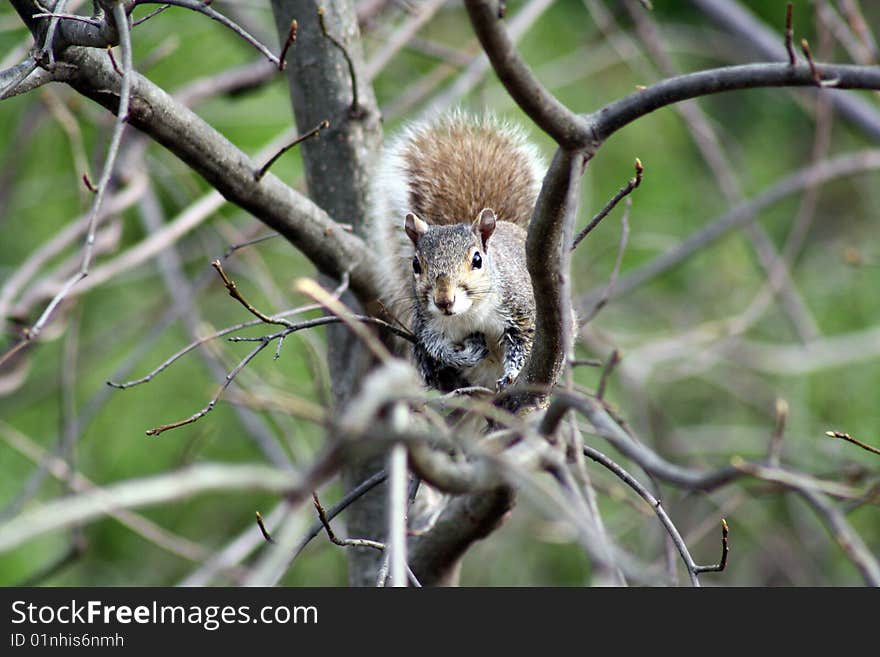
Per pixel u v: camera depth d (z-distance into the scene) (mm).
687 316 15906
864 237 17031
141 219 13484
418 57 16172
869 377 15031
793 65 6027
